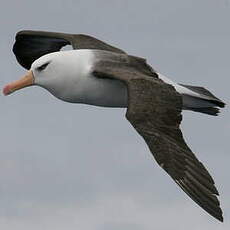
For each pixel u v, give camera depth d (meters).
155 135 13.39
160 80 14.47
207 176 12.83
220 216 12.42
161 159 13.11
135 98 13.91
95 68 15.16
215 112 15.95
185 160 13.05
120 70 14.93
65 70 15.36
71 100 15.64
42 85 15.63
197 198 12.63
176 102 13.94
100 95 15.36
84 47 17.17
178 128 13.61
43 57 15.54
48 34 17.67
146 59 15.57
